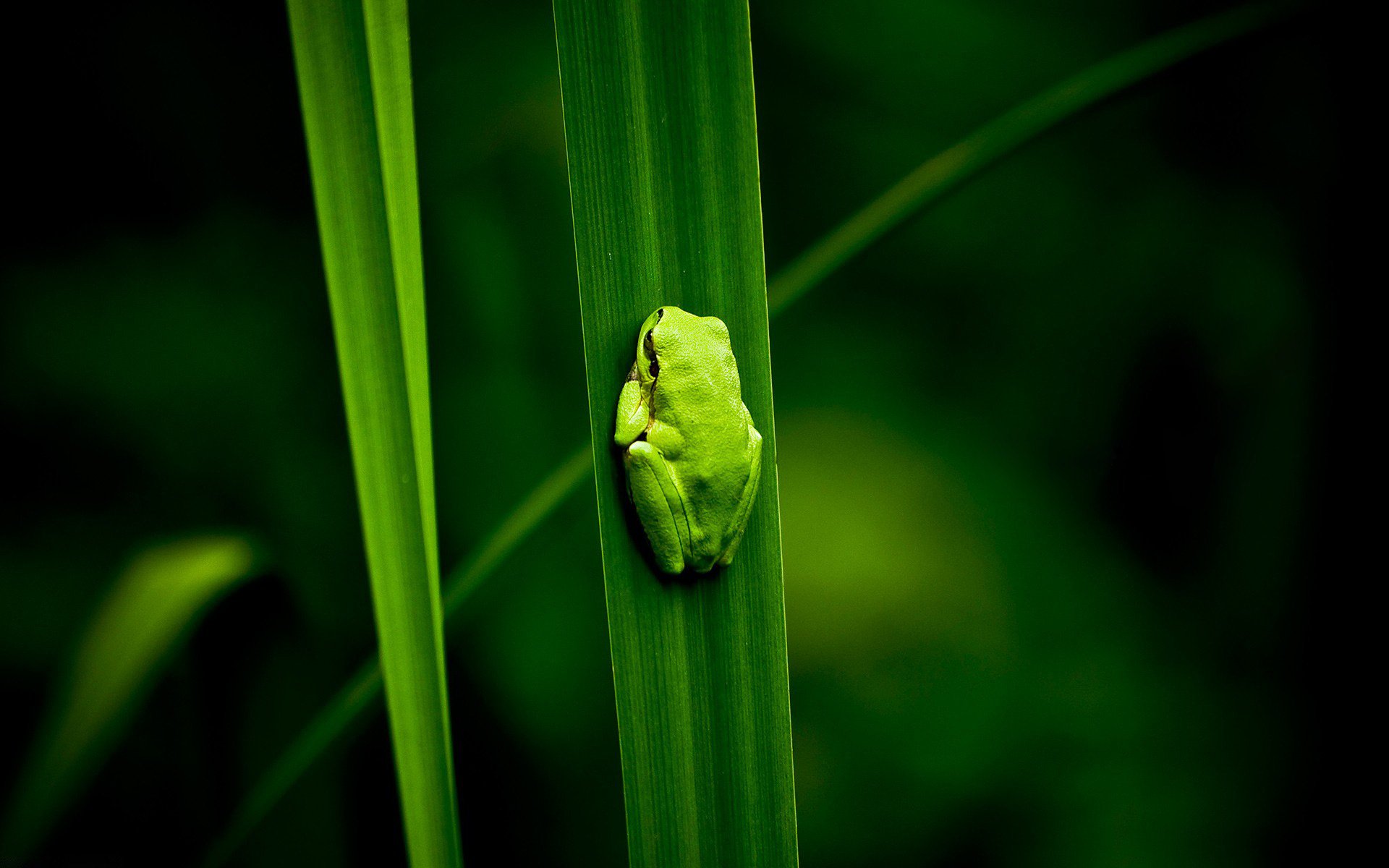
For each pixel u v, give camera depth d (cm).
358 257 46
